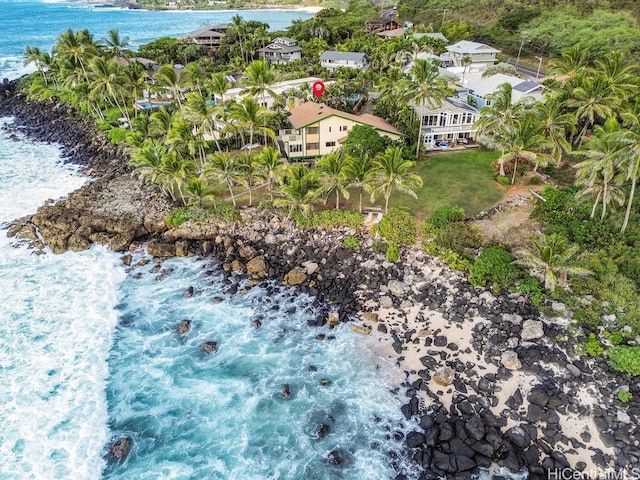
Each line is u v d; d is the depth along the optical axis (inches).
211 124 2354.8
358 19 5703.7
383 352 1418.6
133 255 1937.7
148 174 2154.3
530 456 1092.5
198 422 1218.0
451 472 1068.5
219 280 1781.5
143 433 1188.5
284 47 4648.1
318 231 1945.1
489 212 1961.1
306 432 1186.6
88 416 1229.1
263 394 1298.0
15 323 1541.6
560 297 1504.7
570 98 2233.0
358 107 3139.8
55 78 4306.1
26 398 1273.4
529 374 1301.7
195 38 5132.9
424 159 2484.0
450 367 1338.6
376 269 1742.1
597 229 1711.4
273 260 1850.4
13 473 1079.6
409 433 1167.6
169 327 1546.5
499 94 2171.5
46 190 2481.5
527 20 4608.8
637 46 3430.1
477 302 1556.3
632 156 1494.8
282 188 1863.9
